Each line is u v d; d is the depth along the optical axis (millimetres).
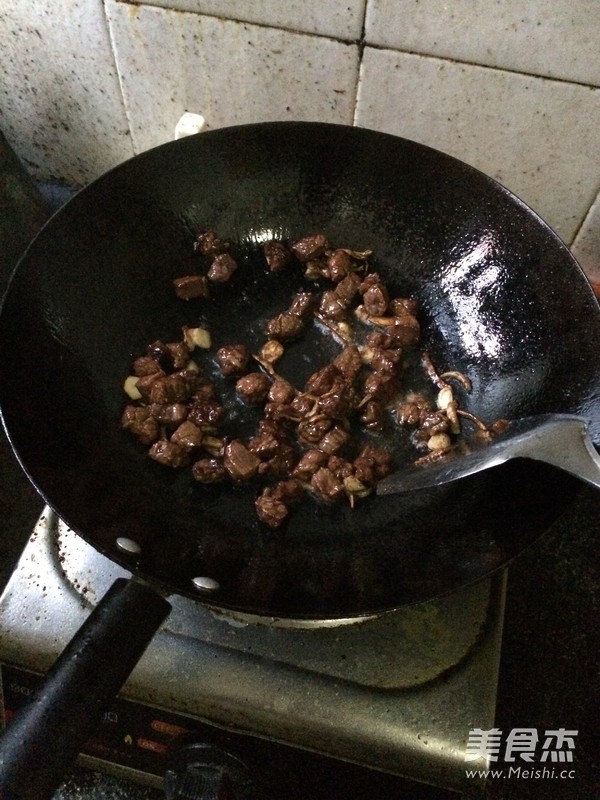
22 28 450
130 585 298
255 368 442
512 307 411
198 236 453
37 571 366
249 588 328
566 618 477
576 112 407
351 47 411
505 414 402
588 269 513
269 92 458
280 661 346
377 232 460
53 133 533
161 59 452
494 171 466
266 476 401
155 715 351
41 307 374
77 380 387
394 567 351
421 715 333
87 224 399
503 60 392
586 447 297
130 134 520
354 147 424
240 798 350
